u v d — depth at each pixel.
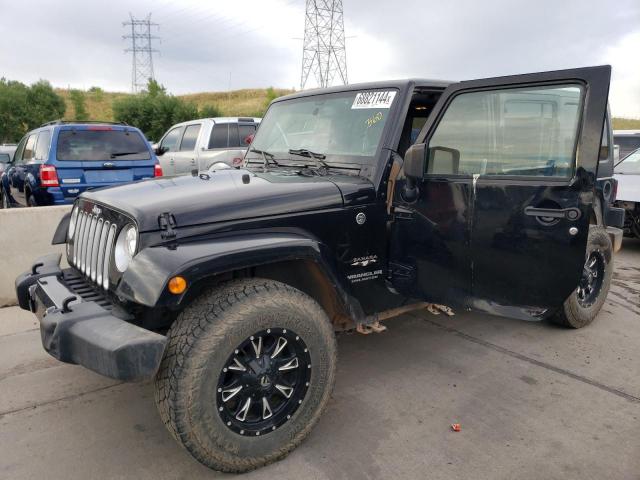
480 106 2.84
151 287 2.20
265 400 2.51
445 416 3.04
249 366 2.45
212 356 2.27
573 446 2.74
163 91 45.50
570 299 4.17
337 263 2.80
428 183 2.96
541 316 2.71
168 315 2.72
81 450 2.74
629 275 6.40
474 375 3.57
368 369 3.66
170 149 10.70
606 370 3.64
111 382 3.49
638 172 7.39
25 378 3.54
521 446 2.74
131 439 2.84
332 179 3.05
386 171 3.08
